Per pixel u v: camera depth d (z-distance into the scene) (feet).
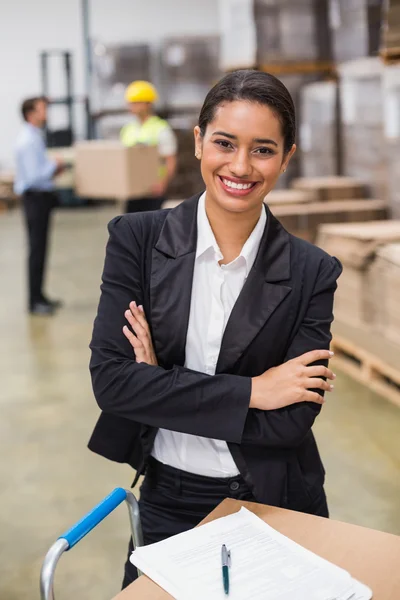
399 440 12.20
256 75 4.65
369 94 18.60
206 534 4.59
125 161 18.61
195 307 5.19
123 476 11.35
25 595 8.57
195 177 31.73
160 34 44.91
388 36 16.20
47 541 9.66
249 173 4.70
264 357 5.17
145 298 5.28
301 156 22.71
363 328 14.30
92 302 21.94
